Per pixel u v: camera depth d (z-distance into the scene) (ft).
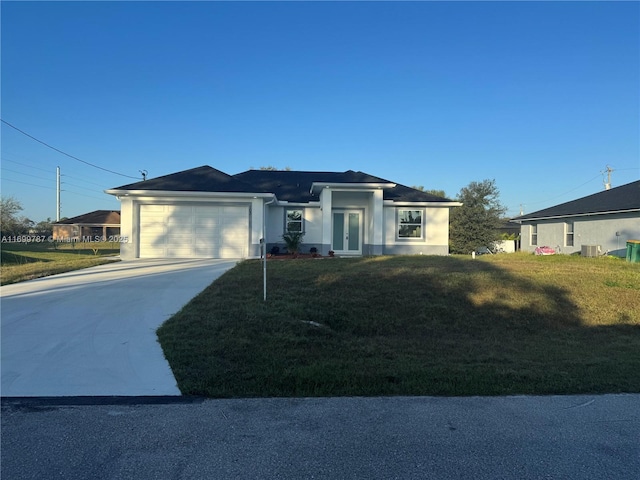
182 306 28.55
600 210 76.79
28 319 25.73
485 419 15.08
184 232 60.13
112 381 18.12
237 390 17.35
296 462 12.11
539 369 20.47
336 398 16.87
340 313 28.35
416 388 17.74
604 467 12.06
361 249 73.87
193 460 12.18
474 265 46.39
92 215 181.68
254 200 60.59
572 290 36.73
